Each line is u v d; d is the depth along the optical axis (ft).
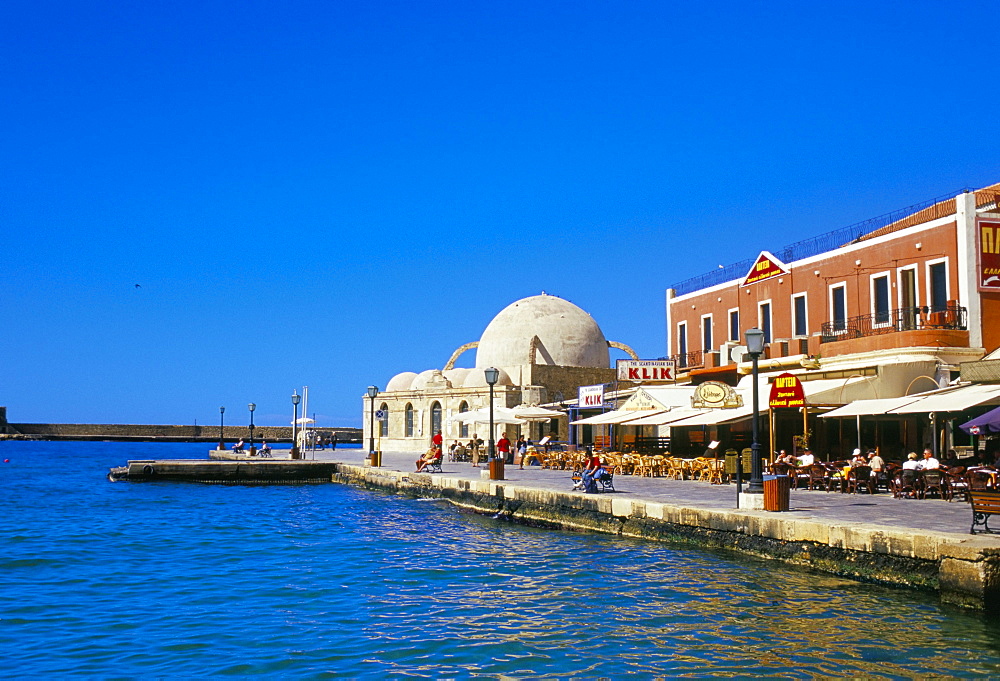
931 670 40.37
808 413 111.34
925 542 54.08
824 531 61.98
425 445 216.13
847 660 41.93
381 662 42.55
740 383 126.11
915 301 115.75
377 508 119.44
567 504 93.25
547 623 49.75
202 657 43.62
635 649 44.29
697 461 112.88
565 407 186.09
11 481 171.01
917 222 134.41
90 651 44.75
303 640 46.57
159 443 470.39
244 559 73.82
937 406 82.07
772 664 41.50
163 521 103.55
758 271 146.00
